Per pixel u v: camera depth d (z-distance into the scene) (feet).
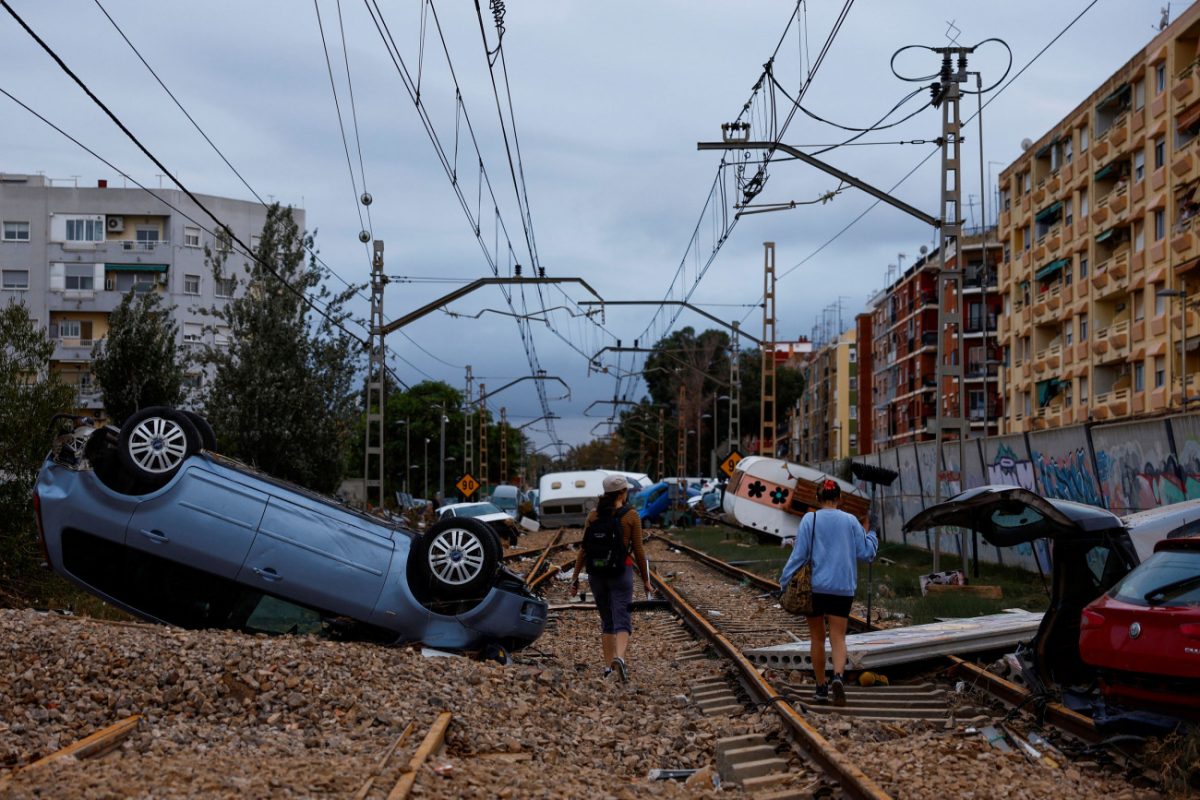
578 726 29.96
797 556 32.94
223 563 37.91
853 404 378.53
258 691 28.73
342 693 29.09
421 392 371.15
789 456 409.90
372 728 26.91
